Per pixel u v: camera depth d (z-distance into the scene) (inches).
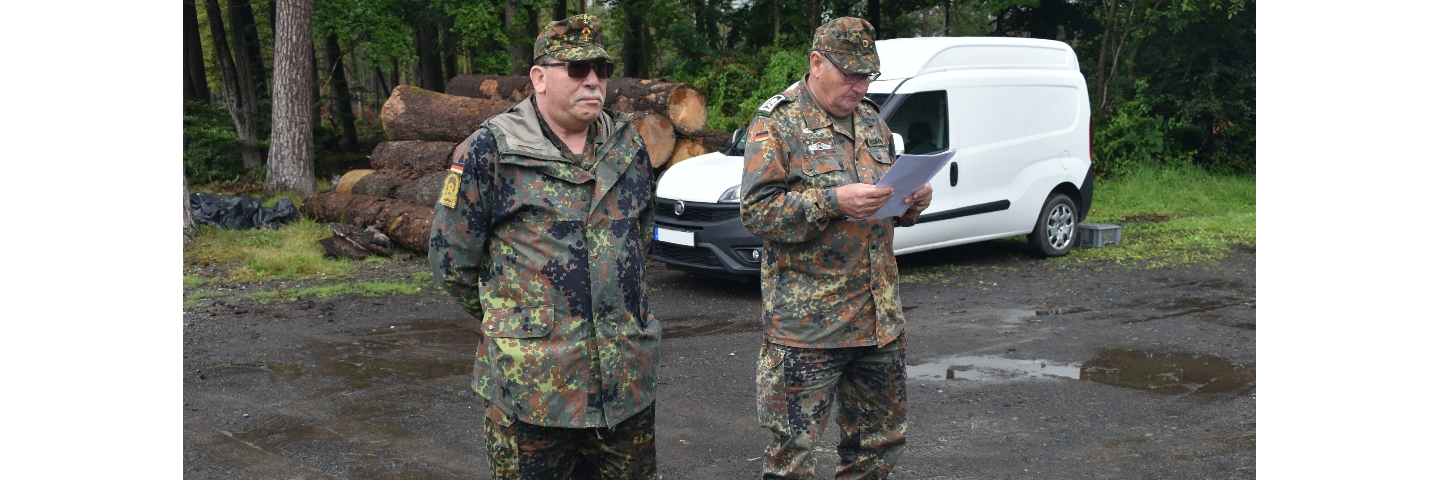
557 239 101.8
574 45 99.3
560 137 103.7
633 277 106.0
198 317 271.7
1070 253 381.7
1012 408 189.8
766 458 124.3
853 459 130.6
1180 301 294.2
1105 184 569.9
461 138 446.3
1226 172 620.4
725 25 906.1
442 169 429.4
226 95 728.3
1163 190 555.5
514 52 780.0
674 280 329.4
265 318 272.7
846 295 119.3
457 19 672.4
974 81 339.6
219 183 653.3
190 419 185.6
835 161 119.3
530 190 101.6
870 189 110.3
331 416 188.2
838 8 896.9
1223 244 401.4
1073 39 850.1
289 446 171.5
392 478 156.9
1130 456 163.2
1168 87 648.4
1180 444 168.6
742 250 292.2
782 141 117.8
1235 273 339.3
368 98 1213.7
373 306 288.5
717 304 292.0
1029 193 358.3
